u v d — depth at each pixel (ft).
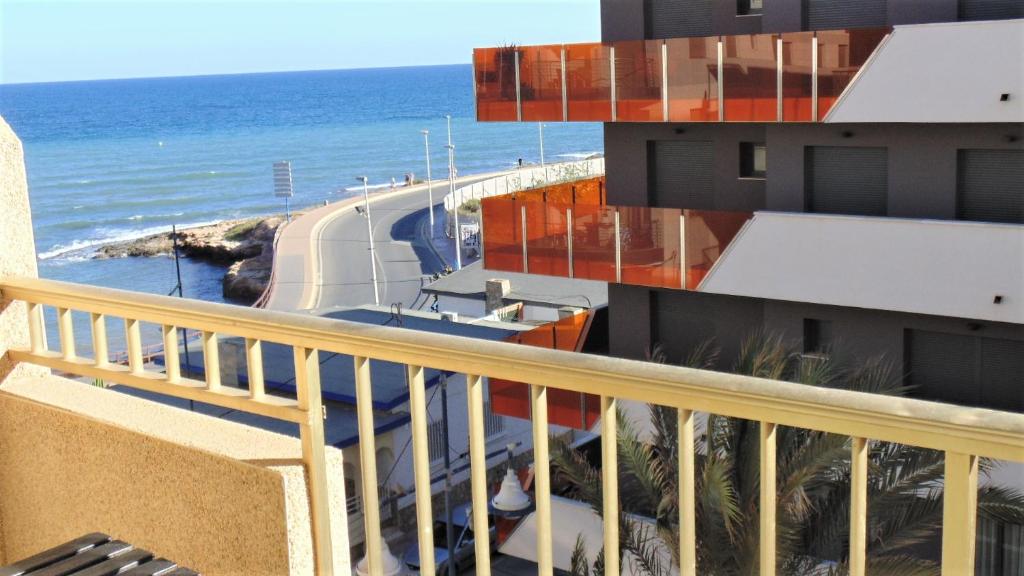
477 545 8.40
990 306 51.85
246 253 339.16
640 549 44.01
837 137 56.34
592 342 71.20
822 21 57.47
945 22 51.65
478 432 8.26
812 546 36.37
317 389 10.08
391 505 86.07
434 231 298.15
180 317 10.98
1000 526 41.29
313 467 10.27
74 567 9.37
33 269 13.97
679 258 62.03
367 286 232.73
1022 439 5.49
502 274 137.69
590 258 65.31
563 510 56.13
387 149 602.03
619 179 65.98
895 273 54.44
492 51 65.92
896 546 35.09
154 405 12.70
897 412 5.90
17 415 13.43
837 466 35.29
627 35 63.93
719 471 36.19
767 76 56.65
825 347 58.90
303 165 547.90
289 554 10.25
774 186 58.95
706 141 62.49
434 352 8.35
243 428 11.60
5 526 14.03
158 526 11.70
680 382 6.81
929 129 53.26
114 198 454.81
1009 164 51.96
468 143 619.26
